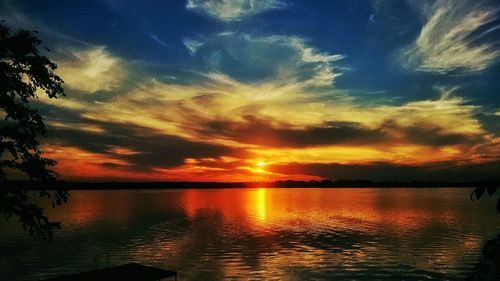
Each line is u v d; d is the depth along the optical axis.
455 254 58.03
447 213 133.50
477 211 141.38
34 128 14.21
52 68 14.54
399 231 84.88
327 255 57.34
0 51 13.37
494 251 4.70
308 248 63.59
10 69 13.54
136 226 97.38
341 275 45.66
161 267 50.16
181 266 50.69
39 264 52.62
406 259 54.38
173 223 104.94
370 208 162.25
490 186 4.50
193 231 86.94
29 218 13.59
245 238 75.38
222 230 88.50
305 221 108.56
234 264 51.44
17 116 13.59
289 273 46.62
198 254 58.75
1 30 13.47
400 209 155.50
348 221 107.69
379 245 66.50
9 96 13.62
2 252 61.41
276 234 81.25
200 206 187.12
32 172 13.65
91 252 61.19
